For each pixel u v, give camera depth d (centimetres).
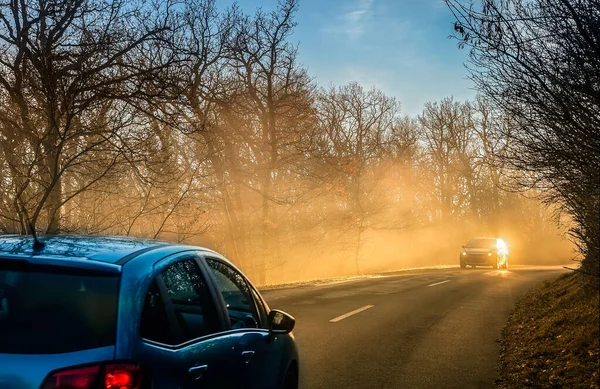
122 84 1337
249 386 383
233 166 2756
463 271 3434
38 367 246
